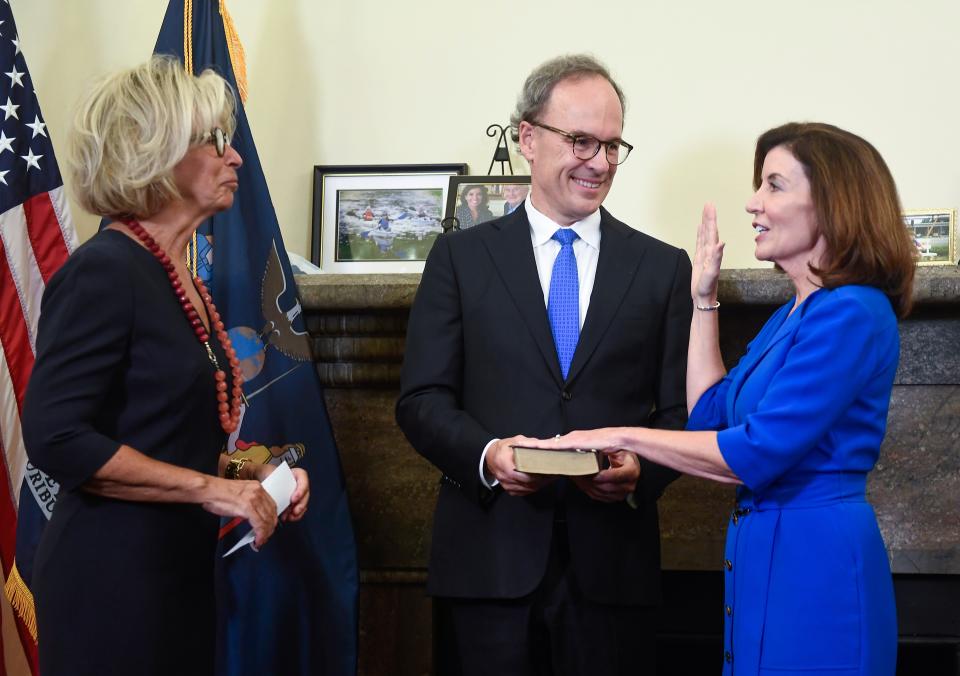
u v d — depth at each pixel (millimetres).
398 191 3260
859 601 1691
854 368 1706
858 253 1756
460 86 3320
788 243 1838
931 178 3104
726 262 3174
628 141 3234
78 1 3416
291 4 3381
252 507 1681
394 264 3227
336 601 2590
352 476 2850
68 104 3396
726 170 3193
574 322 2141
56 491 2688
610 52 3268
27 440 1570
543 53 3299
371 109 3342
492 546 2023
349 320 2773
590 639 2012
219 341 1849
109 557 1599
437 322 2164
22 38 3420
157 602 1626
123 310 1616
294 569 2602
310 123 3350
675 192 3209
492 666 2004
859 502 1757
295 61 3369
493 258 2176
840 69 3170
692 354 2088
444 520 2105
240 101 2838
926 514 2668
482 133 3305
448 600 2148
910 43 3141
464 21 3332
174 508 1673
